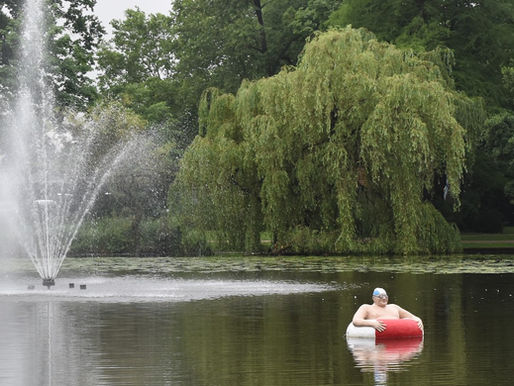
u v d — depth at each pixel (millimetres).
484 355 15742
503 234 62500
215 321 20344
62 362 15336
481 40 57906
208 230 46000
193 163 44875
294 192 44250
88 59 64938
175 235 47875
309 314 21469
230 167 44594
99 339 17812
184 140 68875
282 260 40719
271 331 18734
